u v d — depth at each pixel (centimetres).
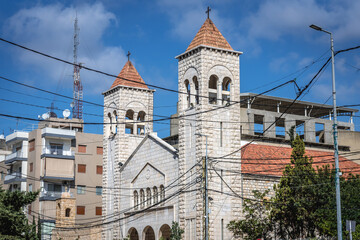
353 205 6069
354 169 8212
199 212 6256
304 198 6209
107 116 8600
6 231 6147
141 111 8500
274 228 6494
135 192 7731
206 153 6078
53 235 8875
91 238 8394
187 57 6838
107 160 8469
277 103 9550
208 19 6931
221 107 6359
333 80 4475
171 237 6222
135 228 7538
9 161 10381
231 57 6775
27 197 6406
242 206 6481
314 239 6022
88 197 10031
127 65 8588
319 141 9875
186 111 6731
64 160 9900
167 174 6981
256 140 8762
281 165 7275
